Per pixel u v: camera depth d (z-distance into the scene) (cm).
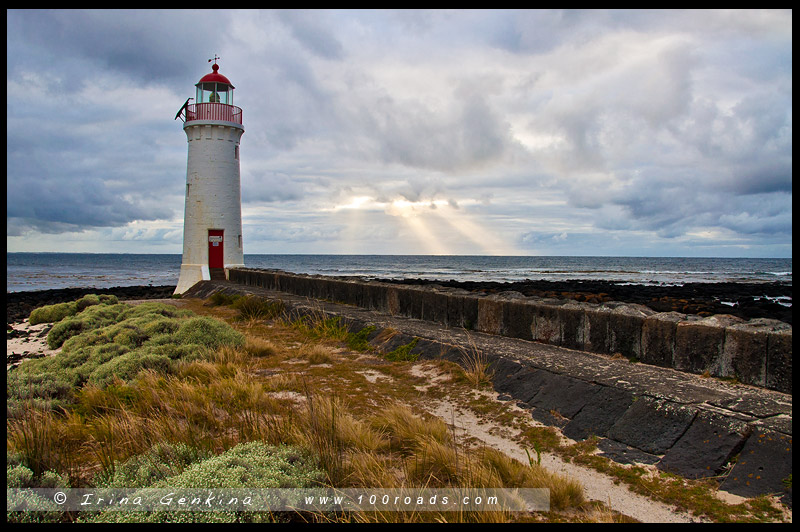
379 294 1250
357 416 574
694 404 467
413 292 1123
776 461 379
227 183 2470
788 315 1438
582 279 5016
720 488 379
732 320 587
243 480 379
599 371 602
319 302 1488
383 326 1010
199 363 782
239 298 1762
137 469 410
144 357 773
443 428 511
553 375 604
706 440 424
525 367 650
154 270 7838
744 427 415
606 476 423
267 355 928
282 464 409
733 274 6341
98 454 447
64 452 462
